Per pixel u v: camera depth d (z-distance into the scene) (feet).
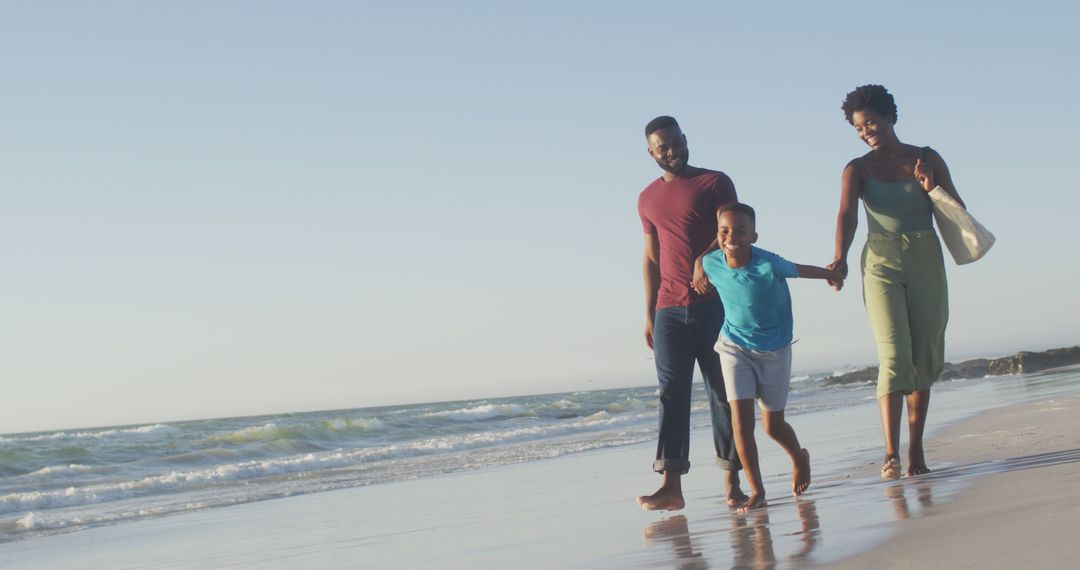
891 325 16.56
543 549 13.52
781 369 14.99
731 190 16.20
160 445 65.16
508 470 35.01
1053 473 12.59
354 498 29.30
